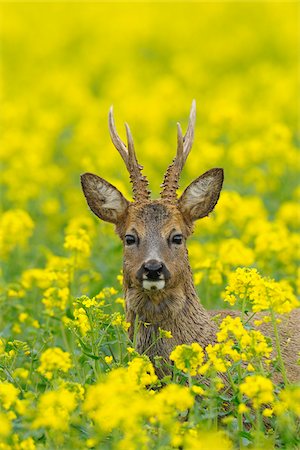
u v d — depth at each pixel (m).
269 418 11.61
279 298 11.62
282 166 22.42
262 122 27.80
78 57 39.59
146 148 23.91
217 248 17.31
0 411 10.41
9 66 38.44
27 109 30.58
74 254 14.98
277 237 16.31
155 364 12.13
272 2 42.81
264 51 39.97
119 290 14.16
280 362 11.54
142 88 32.75
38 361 12.73
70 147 25.67
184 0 43.88
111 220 12.73
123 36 41.19
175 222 12.38
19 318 14.44
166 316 12.27
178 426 9.91
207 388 11.00
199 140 24.47
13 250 17.89
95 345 11.78
